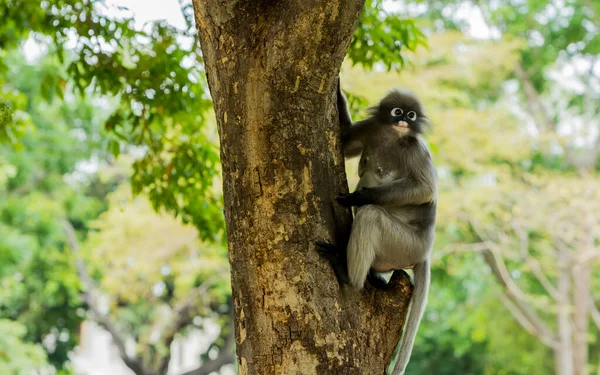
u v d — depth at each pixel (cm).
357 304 426
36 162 1950
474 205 1516
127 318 2289
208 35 418
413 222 548
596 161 1958
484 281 1992
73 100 1895
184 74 702
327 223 423
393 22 696
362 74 1341
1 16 716
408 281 443
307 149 415
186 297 2100
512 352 1919
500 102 1909
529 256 1630
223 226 756
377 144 577
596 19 1970
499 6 2047
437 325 2120
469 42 1616
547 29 2056
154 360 2319
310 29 394
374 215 508
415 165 548
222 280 1867
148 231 1664
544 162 1859
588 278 1722
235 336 418
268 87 405
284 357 398
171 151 739
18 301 2189
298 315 401
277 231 407
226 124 416
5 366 1516
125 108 742
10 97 779
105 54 693
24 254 1748
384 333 429
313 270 409
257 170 409
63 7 688
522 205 1518
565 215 1507
